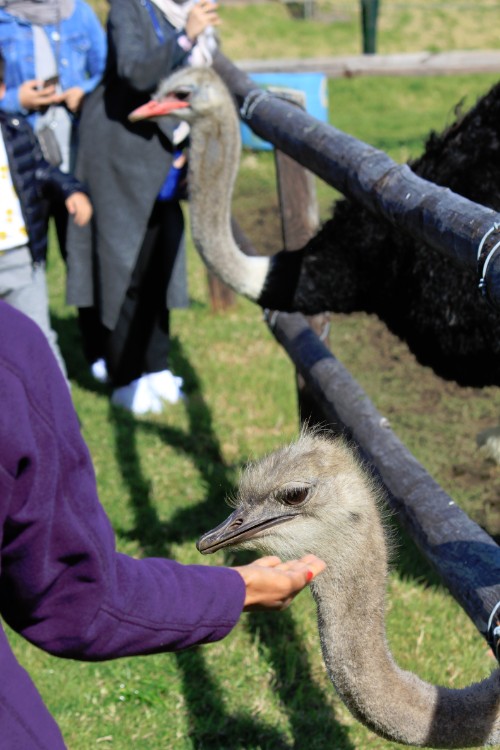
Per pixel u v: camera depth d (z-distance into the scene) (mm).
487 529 3969
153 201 4957
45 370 1519
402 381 5262
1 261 4262
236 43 15086
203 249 3953
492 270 1935
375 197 2781
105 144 4914
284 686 3367
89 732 3203
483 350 3328
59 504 1498
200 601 1667
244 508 2033
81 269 5141
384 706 2041
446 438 4734
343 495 1986
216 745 3168
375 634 2037
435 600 3719
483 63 7793
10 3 5094
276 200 7156
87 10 5270
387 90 12461
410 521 2637
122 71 4602
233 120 3957
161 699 3338
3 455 1434
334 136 3258
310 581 1871
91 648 1575
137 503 4527
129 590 1597
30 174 4250
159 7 4711
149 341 5434
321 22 16375
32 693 1536
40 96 4816
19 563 1506
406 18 16406
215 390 5656
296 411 5391
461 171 3420
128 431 5199
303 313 3859
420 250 3439
